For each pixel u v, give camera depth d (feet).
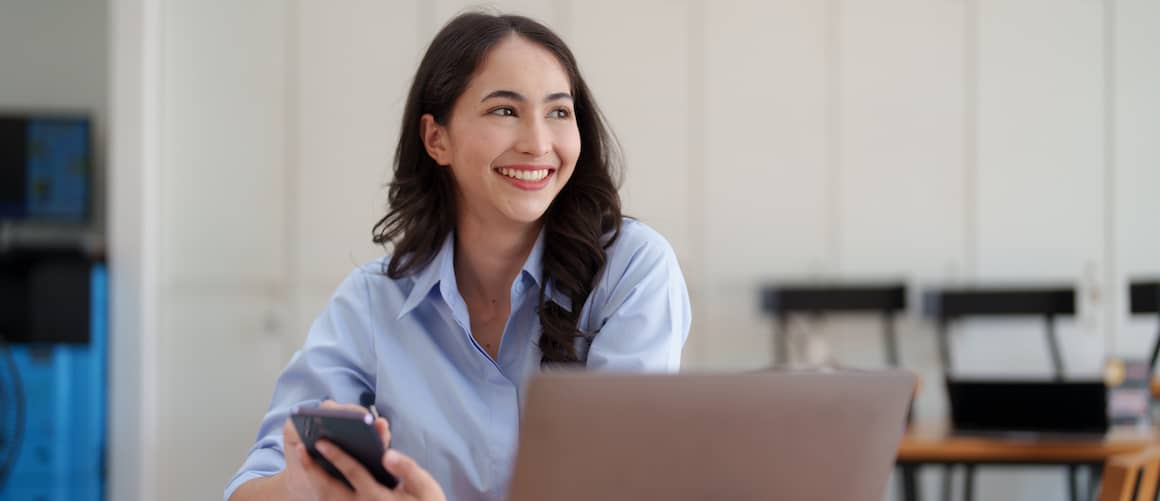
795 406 3.33
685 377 3.21
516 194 4.73
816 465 3.43
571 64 4.91
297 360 5.06
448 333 5.01
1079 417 10.16
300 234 16.71
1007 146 17.74
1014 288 16.56
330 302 5.24
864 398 3.41
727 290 17.31
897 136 17.58
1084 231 17.80
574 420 3.17
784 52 17.46
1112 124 17.84
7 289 15.56
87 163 17.38
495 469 4.84
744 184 17.37
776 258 17.40
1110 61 17.84
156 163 16.51
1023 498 17.66
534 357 5.01
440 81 4.84
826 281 17.40
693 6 17.31
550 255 5.02
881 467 3.54
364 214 16.79
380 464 3.61
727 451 3.31
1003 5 17.74
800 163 17.47
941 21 17.63
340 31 16.79
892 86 17.60
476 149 4.72
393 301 5.08
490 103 4.71
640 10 17.24
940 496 17.53
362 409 3.67
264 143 16.69
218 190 16.61
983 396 10.48
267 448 4.83
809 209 17.46
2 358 15.15
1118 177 17.84
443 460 4.85
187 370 16.49
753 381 3.26
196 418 16.48
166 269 16.51
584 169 5.11
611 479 3.26
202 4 16.60
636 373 3.18
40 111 17.56
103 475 16.01
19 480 15.17
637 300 4.83
